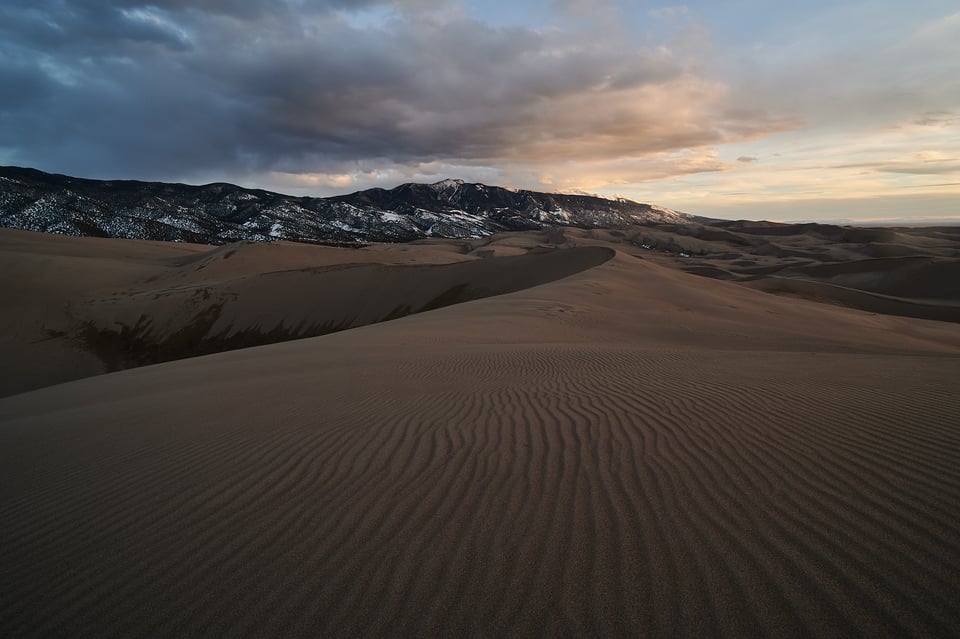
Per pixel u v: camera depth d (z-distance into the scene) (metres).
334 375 9.35
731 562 2.82
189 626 2.53
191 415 6.82
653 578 2.71
